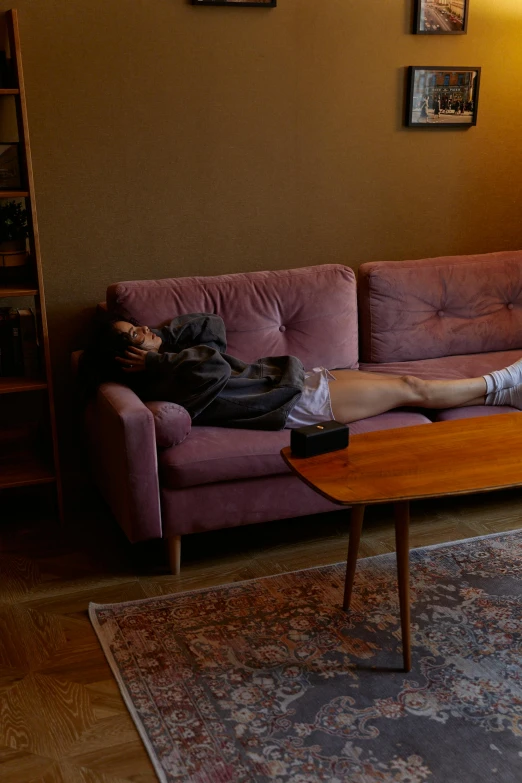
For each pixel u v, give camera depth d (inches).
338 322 117.5
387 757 65.3
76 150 117.5
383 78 131.2
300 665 77.6
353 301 120.0
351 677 75.6
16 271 108.9
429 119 134.9
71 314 123.3
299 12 123.6
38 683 76.5
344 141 131.6
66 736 69.3
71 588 93.5
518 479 72.7
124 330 104.2
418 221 140.2
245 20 121.1
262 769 64.4
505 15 135.3
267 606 87.9
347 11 126.2
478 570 94.0
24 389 105.7
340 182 133.3
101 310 115.5
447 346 124.0
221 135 124.5
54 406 113.5
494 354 125.3
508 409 109.2
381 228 138.2
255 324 113.6
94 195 120.1
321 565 96.8
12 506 117.7
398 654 78.9
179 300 110.7
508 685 73.8
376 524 107.5
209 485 94.3
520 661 77.3
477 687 73.6
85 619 87.0
